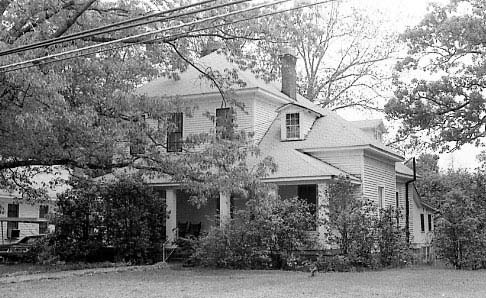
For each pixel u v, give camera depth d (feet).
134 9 58.18
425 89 81.51
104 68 54.70
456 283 48.03
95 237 72.28
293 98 91.71
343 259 61.41
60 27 54.39
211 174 60.34
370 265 63.10
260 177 64.75
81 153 60.23
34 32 51.13
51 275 56.18
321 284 47.37
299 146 78.18
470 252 63.00
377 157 82.28
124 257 71.46
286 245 63.62
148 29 57.26
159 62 64.03
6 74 45.16
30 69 45.50
